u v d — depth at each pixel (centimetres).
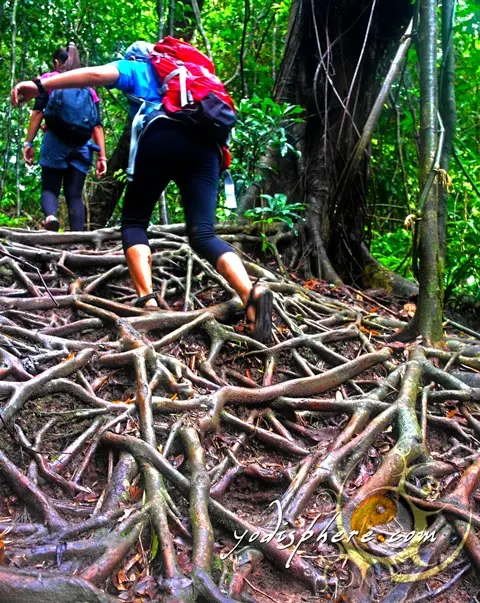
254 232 550
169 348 328
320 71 604
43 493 214
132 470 228
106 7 897
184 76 310
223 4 908
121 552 189
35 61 967
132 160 318
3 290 363
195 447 241
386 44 605
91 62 927
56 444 244
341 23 594
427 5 393
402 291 555
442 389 329
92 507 218
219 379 308
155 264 432
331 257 582
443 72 486
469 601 209
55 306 345
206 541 199
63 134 541
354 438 268
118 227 488
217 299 407
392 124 723
